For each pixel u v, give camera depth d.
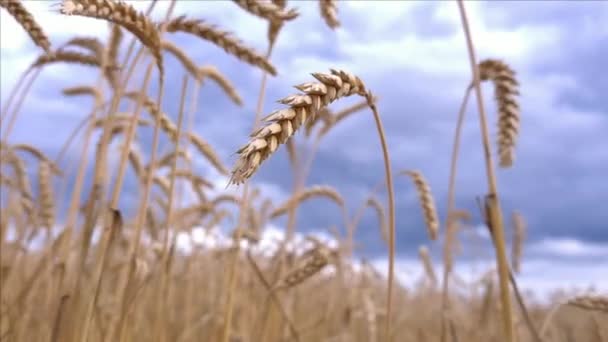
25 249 0.69
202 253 1.00
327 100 0.31
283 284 0.57
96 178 0.45
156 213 0.81
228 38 0.52
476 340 0.72
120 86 0.50
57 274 0.54
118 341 0.44
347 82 0.34
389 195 0.43
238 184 0.26
